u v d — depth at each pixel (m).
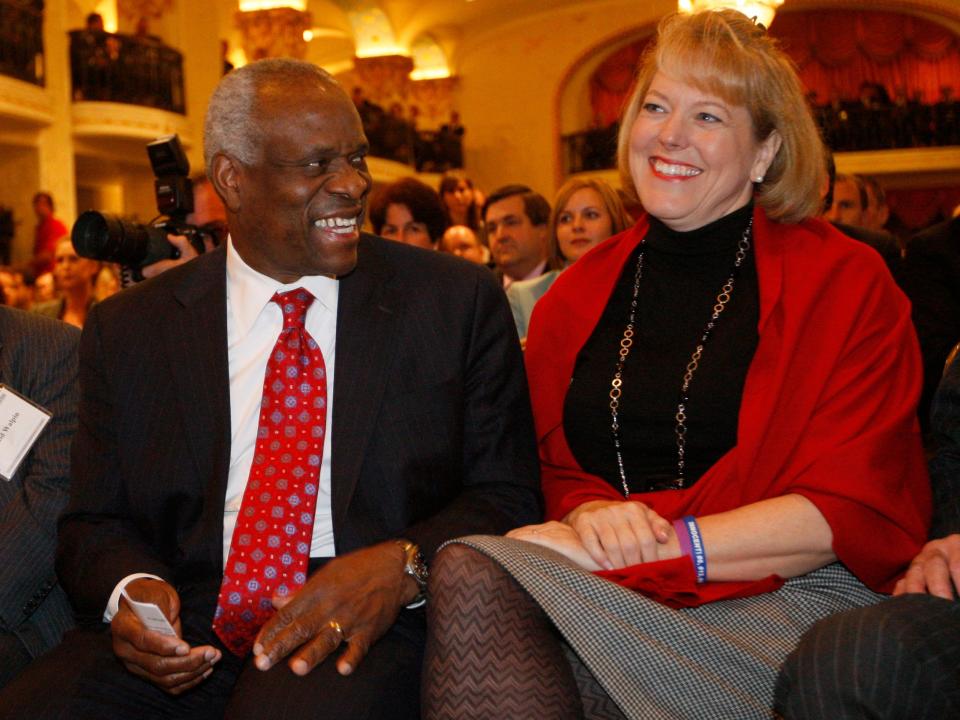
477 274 1.88
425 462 1.76
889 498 1.65
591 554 1.62
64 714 1.57
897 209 18.73
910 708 1.24
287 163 1.70
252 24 13.46
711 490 1.74
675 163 1.84
